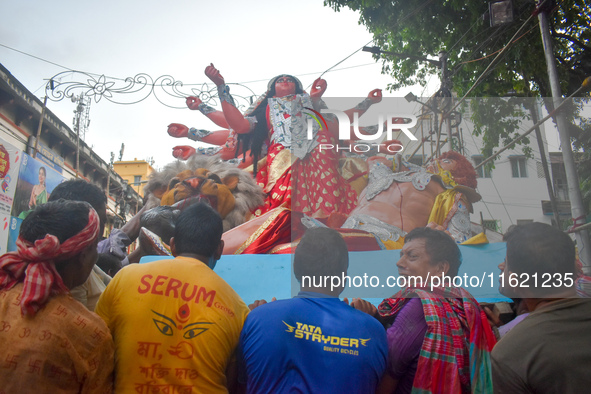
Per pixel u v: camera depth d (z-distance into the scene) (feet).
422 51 28.48
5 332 4.94
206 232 6.61
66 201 5.65
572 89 25.32
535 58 24.40
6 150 28.48
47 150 47.70
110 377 5.45
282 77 16.39
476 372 6.04
